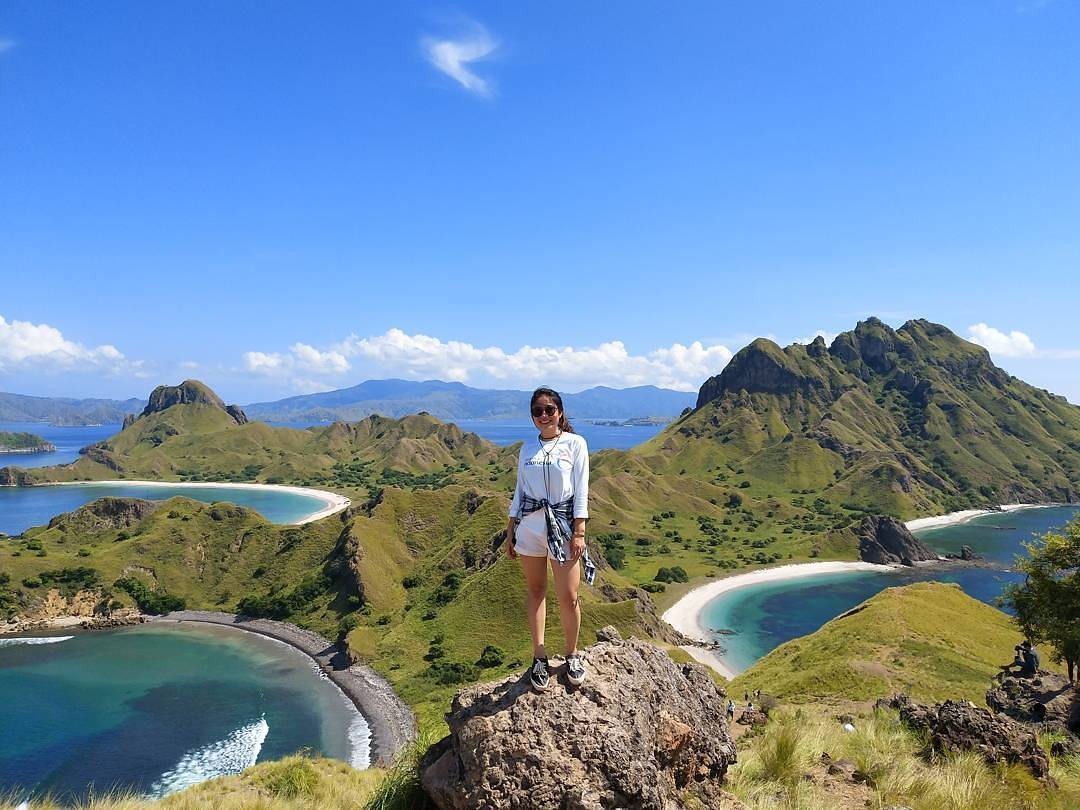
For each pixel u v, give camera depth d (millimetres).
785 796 8633
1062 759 12812
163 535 129000
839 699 48219
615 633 8031
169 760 58094
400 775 7164
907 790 9453
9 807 17328
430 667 79062
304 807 14875
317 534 130875
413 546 127000
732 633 106312
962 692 48969
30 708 70375
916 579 143375
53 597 108188
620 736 5965
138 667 83875
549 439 6629
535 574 6621
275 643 94375
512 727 6070
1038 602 34969
